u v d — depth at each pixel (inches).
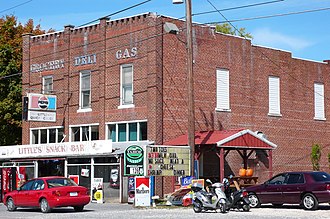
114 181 1334.9
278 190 1050.7
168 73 1411.2
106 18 1508.4
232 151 1535.4
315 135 1775.3
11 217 919.0
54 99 1509.6
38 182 1043.3
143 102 1411.2
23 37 1699.1
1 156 1579.7
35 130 1664.6
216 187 981.8
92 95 1526.8
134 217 884.0
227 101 1544.0
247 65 1606.8
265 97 1646.2
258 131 1536.7
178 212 997.2
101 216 914.7
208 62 1507.1
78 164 1409.9
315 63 1806.1
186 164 1219.9
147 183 1160.2
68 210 1081.4
